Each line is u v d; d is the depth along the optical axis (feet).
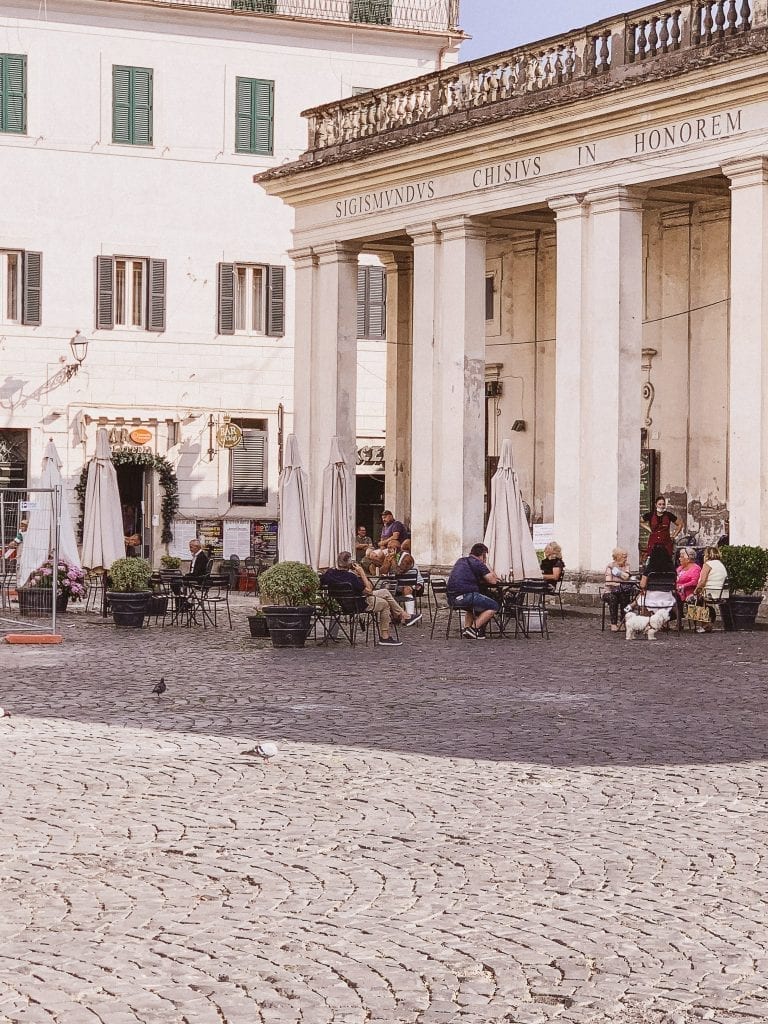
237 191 162.40
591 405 108.17
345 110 131.03
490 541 95.04
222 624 101.09
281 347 164.45
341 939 28.89
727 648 82.94
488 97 116.47
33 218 156.04
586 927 29.76
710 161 98.58
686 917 30.45
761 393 95.81
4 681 68.54
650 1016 24.76
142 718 56.95
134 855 35.40
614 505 106.01
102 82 157.79
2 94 154.81
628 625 87.81
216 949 28.19
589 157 107.34
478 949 28.30
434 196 120.37
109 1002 25.22
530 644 86.07
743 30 97.40
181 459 161.48
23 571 100.53
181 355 161.17
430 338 121.08
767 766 47.14
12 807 40.57
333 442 101.91
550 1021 24.53
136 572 98.68
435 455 120.98
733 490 97.45
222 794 42.57
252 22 161.79
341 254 132.05
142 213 159.63
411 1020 24.54
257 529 163.94
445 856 35.53
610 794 42.78
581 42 108.06
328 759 48.24
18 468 156.97
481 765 47.29
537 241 130.41
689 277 115.34
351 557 87.45
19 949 28.07
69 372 157.38
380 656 79.77
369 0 167.12
